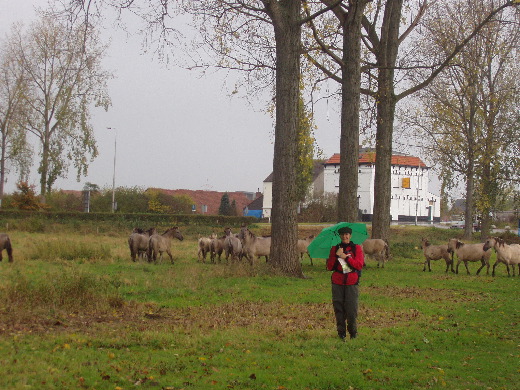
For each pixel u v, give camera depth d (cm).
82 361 801
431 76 2673
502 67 4216
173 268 2109
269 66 2334
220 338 984
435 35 2945
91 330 1026
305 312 1303
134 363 804
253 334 1034
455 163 4494
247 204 10612
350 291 999
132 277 1794
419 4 2892
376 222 2800
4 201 6456
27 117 5456
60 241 2620
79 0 1648
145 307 1291
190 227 5034
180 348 915
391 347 985
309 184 7394
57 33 4794
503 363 898
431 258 2391
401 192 8506
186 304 1362
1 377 690
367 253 2500
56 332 990
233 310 1295
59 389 674
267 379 757
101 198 7019
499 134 4350
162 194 7194
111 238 4034
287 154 2039
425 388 753
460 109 4519
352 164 2348
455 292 1745
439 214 9906
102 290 1332
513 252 2262
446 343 1036
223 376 764
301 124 2361
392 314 1320
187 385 719
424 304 1474
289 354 908
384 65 2703
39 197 6097
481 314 1352
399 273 2244
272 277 1930
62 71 5066
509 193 4662
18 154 6147
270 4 2014
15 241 3253
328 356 901
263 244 2302
